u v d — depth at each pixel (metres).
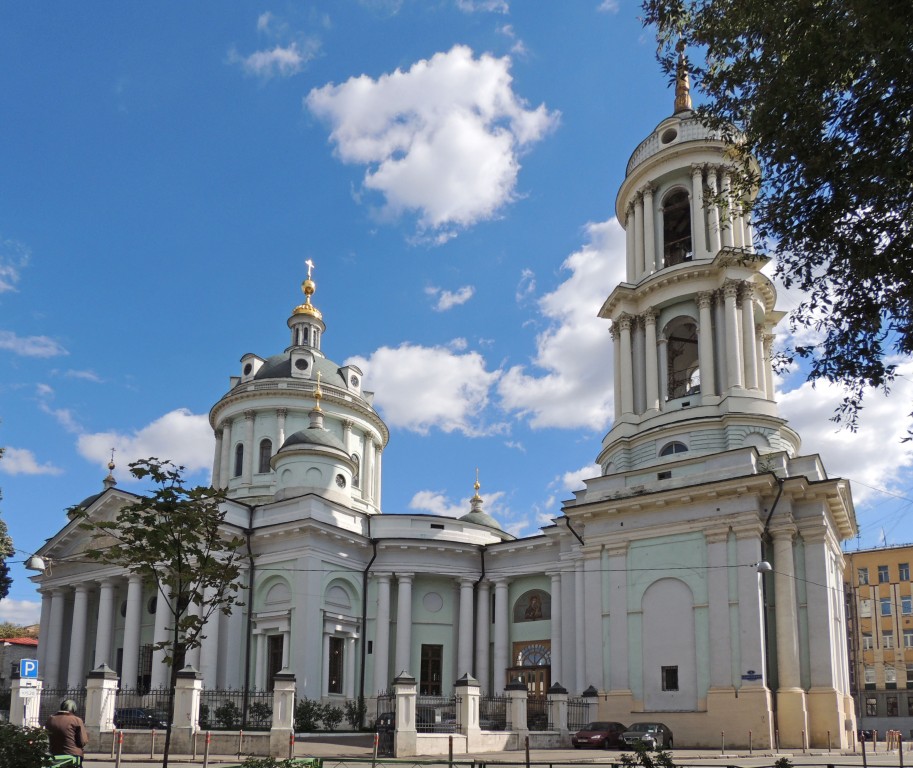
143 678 43.34
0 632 80.56
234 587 19.89
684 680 34.19
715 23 15.78
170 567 19.05
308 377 58.25
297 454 47.19
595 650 36.66
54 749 15.49
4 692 42.84
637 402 40.09
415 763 18.67
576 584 38.62
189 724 28.34
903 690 72.50
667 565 35.75
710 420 37.06
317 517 42.12
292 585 40.81
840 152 13.94
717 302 39.09
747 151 15.89
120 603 46.78
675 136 41.91
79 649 45.78
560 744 32.44
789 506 34.59
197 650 40.44
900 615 74.25
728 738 32.34
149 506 19.00
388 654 43.03
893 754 31.02
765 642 33.12
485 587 45.16
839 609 37.47
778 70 14.37
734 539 34.44
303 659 39.31
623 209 44.78
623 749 30.89
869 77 13.38
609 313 42.69
